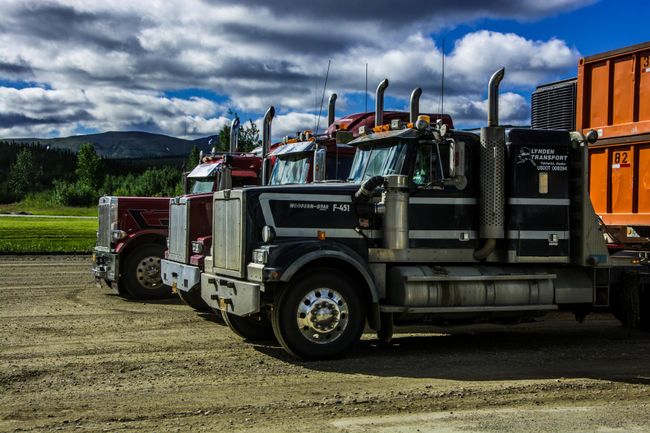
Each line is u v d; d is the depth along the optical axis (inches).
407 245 372.2
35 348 375.9
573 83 494.0
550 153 389.7
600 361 361.1
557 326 481.1
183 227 485.1
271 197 362.3
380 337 373.1
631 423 250.1
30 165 6048.2
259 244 360.2
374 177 362.3
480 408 267.6
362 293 359.6
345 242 367.2
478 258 384.8
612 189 464.8
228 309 369.7
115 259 568.4
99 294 598.9
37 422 245.9
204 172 612.4
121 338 406.9
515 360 360.8
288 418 252.4
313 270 351.9
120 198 578.6
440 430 239.8
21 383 301.6
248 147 1477.6
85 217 2586.1
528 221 384.5
